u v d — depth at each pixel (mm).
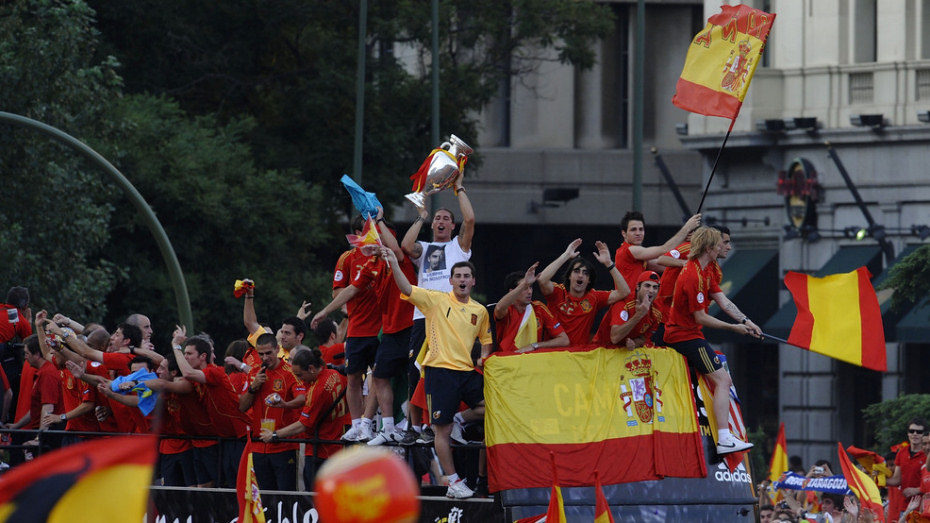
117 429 44875
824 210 117750
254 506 35969
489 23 117188
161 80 111688
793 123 118000
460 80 115938
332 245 120188
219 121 115375
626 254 38438
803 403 117375
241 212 99188
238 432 41312
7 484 14305
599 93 156125
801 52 120312
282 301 99938
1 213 84000
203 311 98000
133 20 107750
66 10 86312
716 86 41938
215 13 112312
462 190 39719
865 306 39219
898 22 114750
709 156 127312
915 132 112062
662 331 39688
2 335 54938
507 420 33875
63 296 84188
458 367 35031
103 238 87500
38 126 60906
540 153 154500
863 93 116625
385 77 113438
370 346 39125
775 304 121375
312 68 114312
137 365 42375
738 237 125625
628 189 155375
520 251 156750
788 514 60875
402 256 39000
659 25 156375
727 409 35594
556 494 32219
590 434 34062
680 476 34750
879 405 87750
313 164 112375
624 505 33812
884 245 111438
